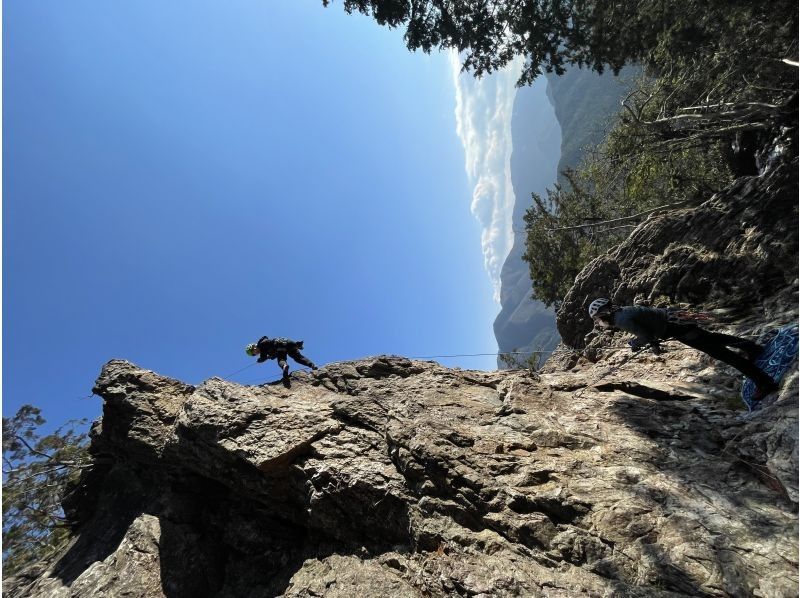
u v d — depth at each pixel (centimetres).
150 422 1036
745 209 919
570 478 532
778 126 1397
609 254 1193
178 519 903
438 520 558
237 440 760
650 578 403
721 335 555
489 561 485
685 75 1617
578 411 676
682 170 2030
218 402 856
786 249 793
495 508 530
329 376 934
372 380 885
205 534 881
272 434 753
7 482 1778
